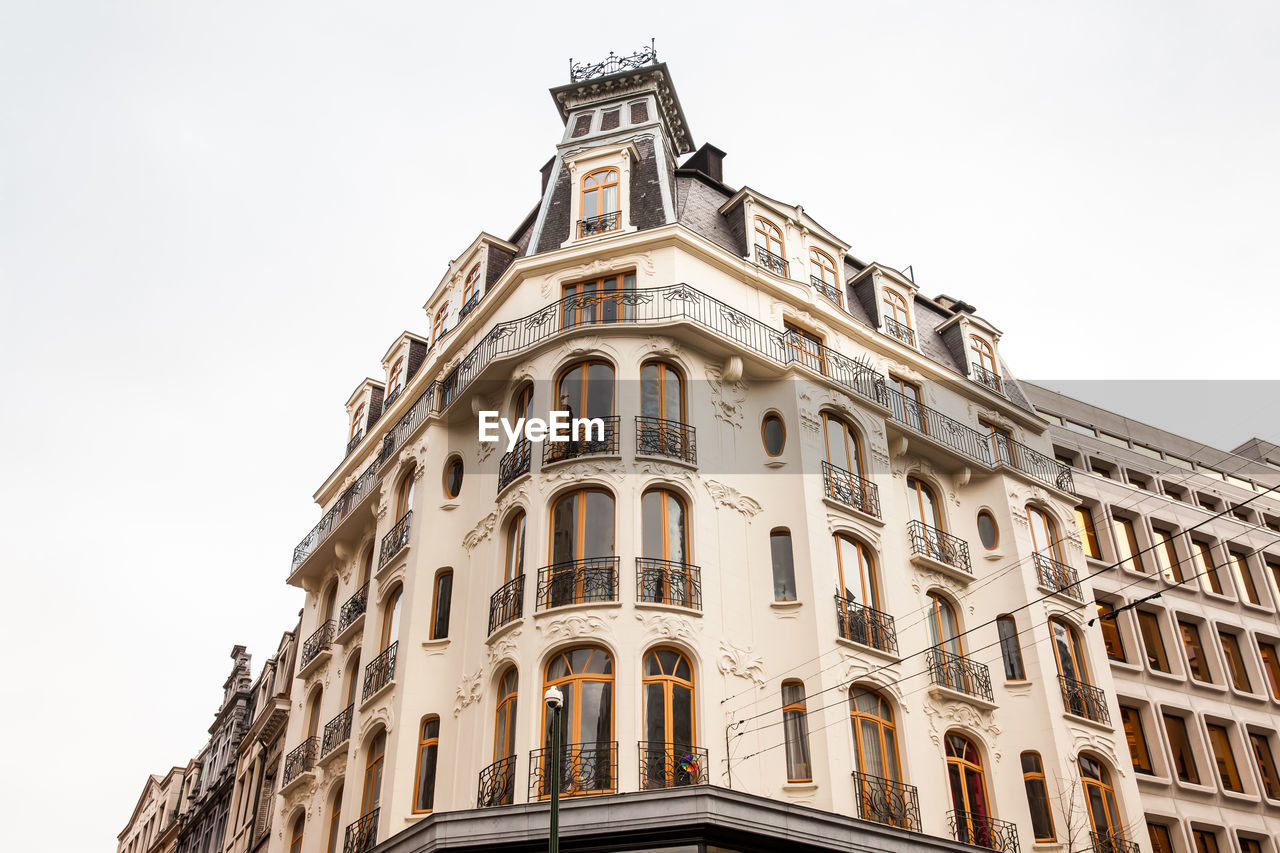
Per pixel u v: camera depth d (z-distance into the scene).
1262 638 34.31
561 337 24.86
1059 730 25.31
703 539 22.92
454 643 24.03
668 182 28.59
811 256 29.75
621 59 34.09
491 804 20.52
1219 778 29.97
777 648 22.61
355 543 31.59
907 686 23.61
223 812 45.09
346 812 24.31
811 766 21.33
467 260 30.84
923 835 20.81
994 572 27.66
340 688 28.27
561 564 22.23
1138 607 32.19
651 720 20.61
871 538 24.91
